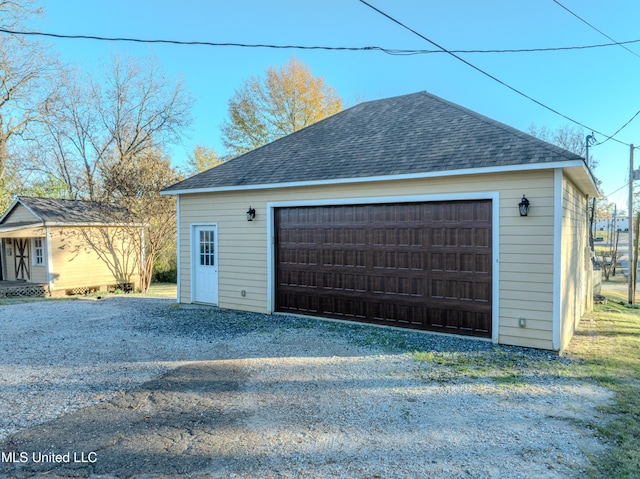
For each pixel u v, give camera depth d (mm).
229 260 9359
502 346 6148
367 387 4527
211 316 8672
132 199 16156
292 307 8570
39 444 3256
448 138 7309
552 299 5816
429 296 6891
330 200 7828
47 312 9609
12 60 18547
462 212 6555
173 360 5535
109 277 16688
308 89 23062
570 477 2781
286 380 4754
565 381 4738
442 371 5055
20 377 4848
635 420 3703
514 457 3047
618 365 5359
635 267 13031
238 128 23750
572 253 7082
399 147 7664
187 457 3066
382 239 7367
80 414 3834
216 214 9492
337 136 9375
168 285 19500
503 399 4188
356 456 3068
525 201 5895
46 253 14820
